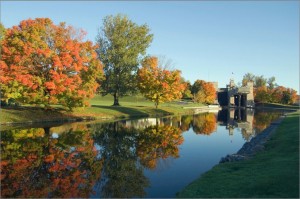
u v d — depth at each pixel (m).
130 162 20.17
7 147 23.88
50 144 25.73
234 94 154.25
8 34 41.69
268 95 159.38
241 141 30.03
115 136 31.53
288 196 10.87
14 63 40.72
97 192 13.93
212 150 24.91
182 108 90.19
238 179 13.76
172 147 26.16
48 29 44.50
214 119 61.19
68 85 42.34
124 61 65.62
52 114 46.31
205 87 141.88
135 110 66.06
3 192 13.88
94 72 46.69
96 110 56.34
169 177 16.53
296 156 16.56
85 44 46.12
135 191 14.10
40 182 15.45
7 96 39.59
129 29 68.06
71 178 16.25
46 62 42.41
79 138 29.42
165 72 71.94
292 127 30.05
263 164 15.95
